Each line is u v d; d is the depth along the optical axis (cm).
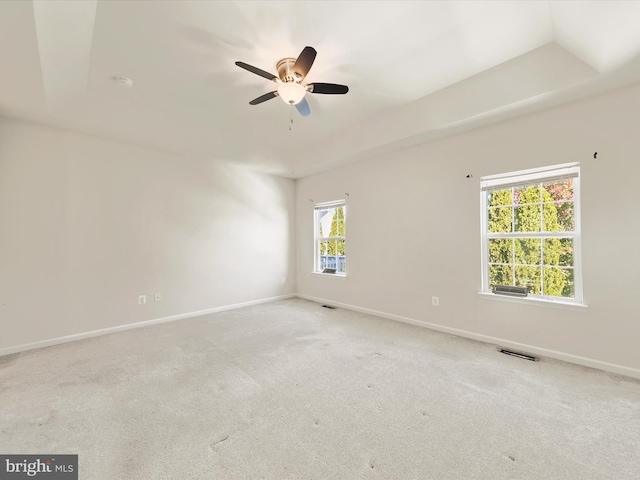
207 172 445
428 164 357
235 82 267
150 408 190
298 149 458
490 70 249
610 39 173
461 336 329
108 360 266
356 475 137
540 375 233
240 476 136
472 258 320
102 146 346
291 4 175
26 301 296
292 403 196
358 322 386
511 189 304
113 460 146
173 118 336
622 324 233
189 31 198
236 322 388
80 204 330
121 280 359
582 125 249
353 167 451
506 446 155
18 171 293
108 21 186
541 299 278
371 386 218
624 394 203
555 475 136
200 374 238
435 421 176
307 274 544
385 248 407
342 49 221
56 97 256
